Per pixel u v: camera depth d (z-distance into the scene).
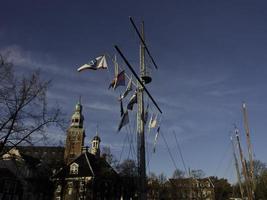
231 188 121.00
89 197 63.44
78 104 118.12
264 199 66.69
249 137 52.53
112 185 63.12
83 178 66.69
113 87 18.28
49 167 55.31
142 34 20.06
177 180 106.31
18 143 29.25
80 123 113.12
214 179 125.00
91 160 73.94
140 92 18.80
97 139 107.31
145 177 17.25
